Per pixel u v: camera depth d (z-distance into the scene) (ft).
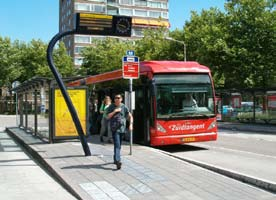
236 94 118.62
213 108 50.52
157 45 165.17
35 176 35.14
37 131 67.77
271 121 104.88
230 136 73.77
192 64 51.16
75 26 42.68
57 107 55.62
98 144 53.47
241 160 41.29
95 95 70.79
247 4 102.68
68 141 57.57
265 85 108.37
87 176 31.48
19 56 212.02
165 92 48.52
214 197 24.85
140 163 36.22
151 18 383.24
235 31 103.55
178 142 48.34
